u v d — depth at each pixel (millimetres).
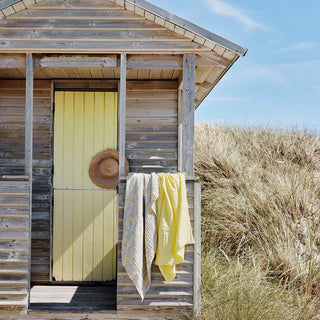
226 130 10578
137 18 4242
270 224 6176
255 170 8047
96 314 4031
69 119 5285
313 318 4238
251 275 4785
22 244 4004
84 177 5246
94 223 5219
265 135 10281
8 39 4180
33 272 5145
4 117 5230
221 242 5828
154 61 4320
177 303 4012
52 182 5227
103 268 5195
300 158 9336
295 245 5746
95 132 5289
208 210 6609
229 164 7809
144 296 3998
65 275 5168
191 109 4242
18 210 4004
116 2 4203
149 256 3865
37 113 5250
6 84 5250
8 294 3979
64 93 5305
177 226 3906
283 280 5195
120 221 4059
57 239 5188
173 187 3996
